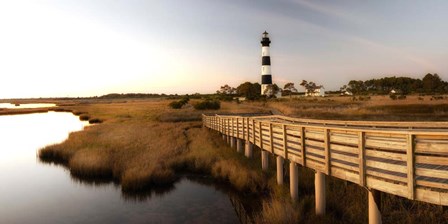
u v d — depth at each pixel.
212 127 31.83
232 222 11.29
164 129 35.16
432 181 6.58
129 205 13.42
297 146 11.12
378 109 44.25
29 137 35.75
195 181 16.52
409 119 31.03
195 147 23.02
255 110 56.69
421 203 9.54
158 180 15.99
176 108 72.44
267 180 14.66
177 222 11.52
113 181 17.03
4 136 36.88
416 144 6.59
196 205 13.14
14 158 23.97
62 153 23.30
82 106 107.81
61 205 13.70
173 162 19.09
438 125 11.96
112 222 11.76
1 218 12.48
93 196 14.69
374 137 7.61
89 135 30.81
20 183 17.19
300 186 13.19
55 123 52.88
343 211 10.22
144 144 24.89
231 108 64.94
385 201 10.08
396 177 7.04
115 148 23.42
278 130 12.85
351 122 15.18
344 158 8.60
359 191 11.29
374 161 7.64
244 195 13.84
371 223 7.99
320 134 9.65
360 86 158.00
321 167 9.66
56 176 18.36
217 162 18.17
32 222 12.02
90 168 18.11
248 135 18.08
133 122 45.75
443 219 8.73
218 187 15.37
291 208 10.18
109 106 99.19
